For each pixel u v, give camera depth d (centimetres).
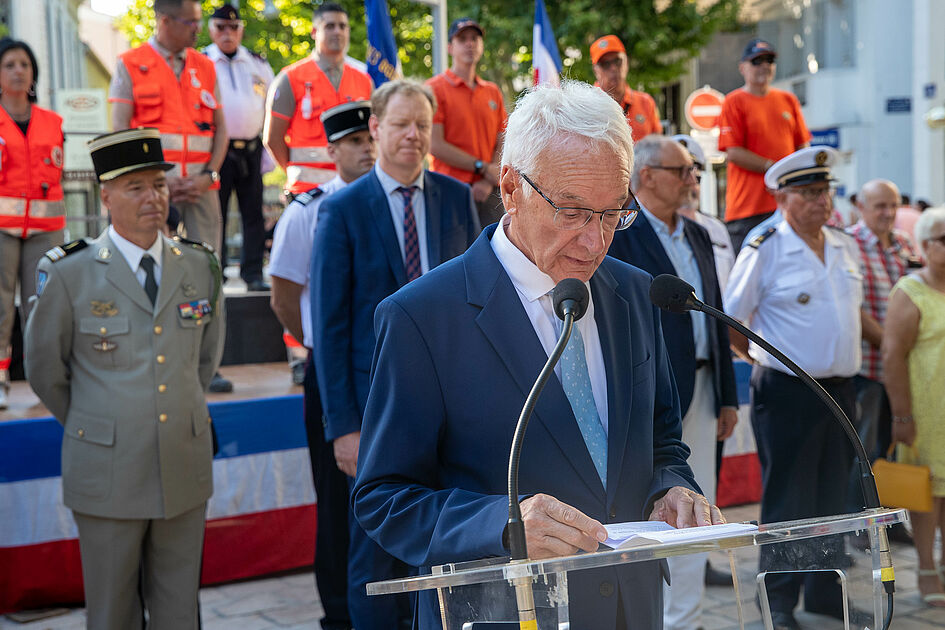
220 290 348
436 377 170
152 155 324
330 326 326
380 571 338
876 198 532
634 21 1412
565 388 173
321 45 601
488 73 1498
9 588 415
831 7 1617
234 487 456
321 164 600
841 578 151
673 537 139
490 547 145
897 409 449
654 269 347
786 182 396
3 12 1606
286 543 470
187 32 568
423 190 350
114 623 321
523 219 166
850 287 403
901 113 1507
